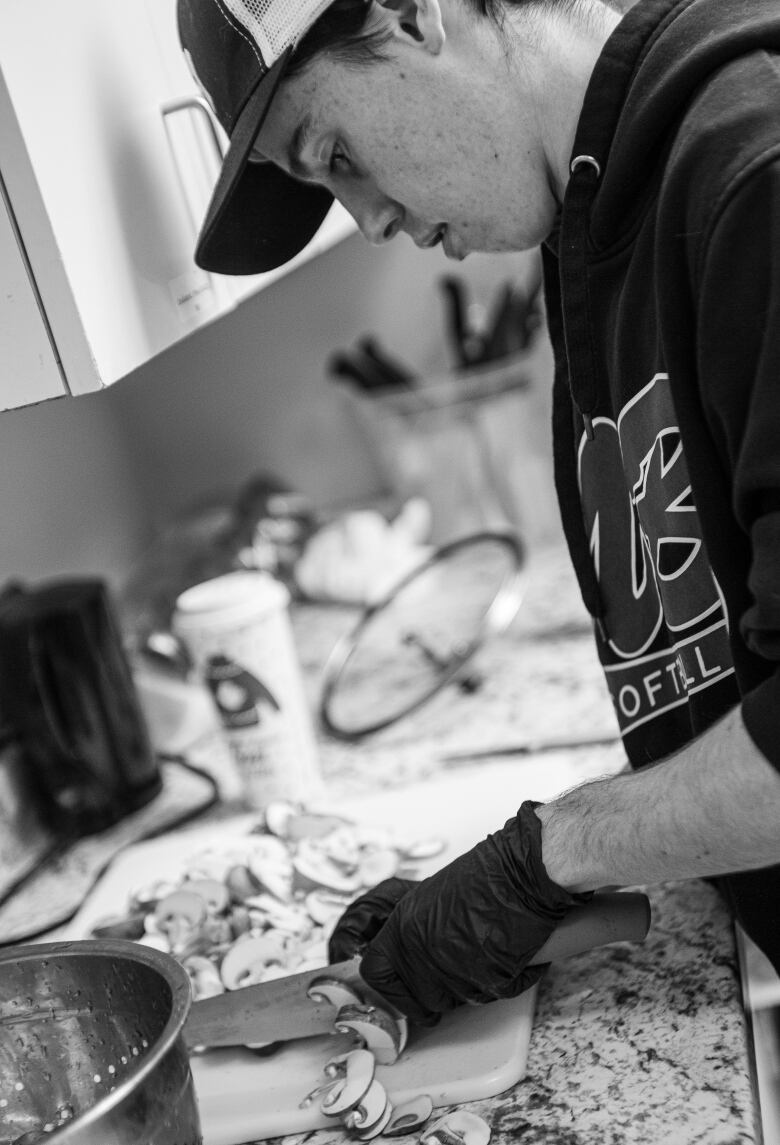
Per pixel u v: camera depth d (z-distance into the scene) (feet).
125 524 6.24
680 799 2.21
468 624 5.37
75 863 4.19
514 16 2.52
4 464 5.10
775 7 2.32
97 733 4.26
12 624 4.13
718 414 2.14
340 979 2.80
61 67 2.69
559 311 3.15
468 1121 2.51
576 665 4.86
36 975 2.59
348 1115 2.59
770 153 2.01
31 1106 2.68
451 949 2.66
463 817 3.70
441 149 2.58
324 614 5.98
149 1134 2.06
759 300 2.02
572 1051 2.69
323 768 4.48
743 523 2.15
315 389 6.50
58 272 2.59
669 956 2.94
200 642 4.04
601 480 3.00
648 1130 2.39
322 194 3.26
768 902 2.69
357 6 2.43
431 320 6.34
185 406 6.55
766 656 2.11
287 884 3.38
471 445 5.83
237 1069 2.86
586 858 2.47
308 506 6.43
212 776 4.39
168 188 3.14
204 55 2.64
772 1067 3.11
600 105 2.44
